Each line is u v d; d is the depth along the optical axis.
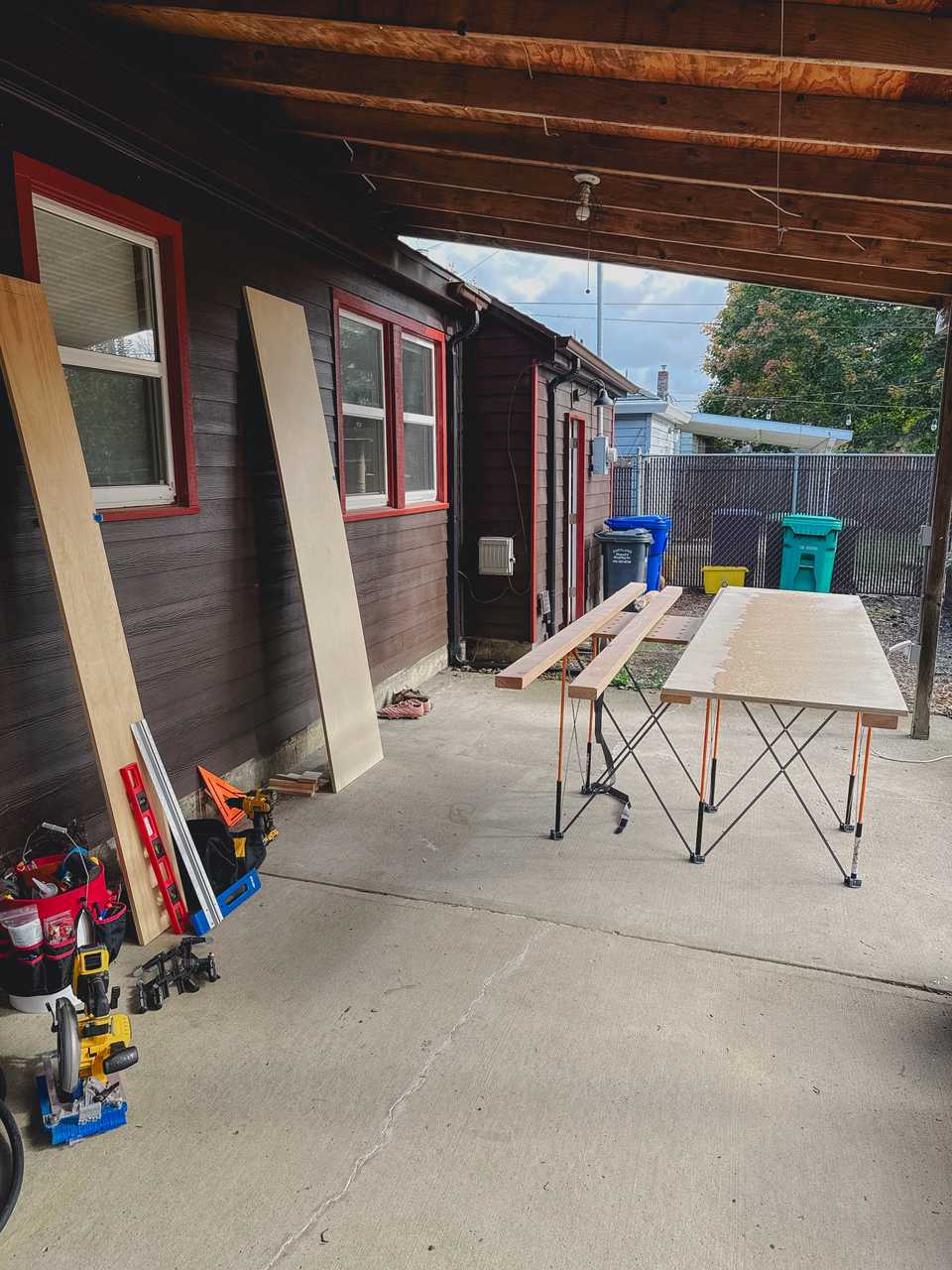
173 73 3.52
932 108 3.11
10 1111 2.21
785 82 3.09
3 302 2.73
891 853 3.81
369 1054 2.47
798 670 3.47
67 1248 1.83
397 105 3.87
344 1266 1.79
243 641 4.38
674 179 3.92
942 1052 2.48
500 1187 1.99
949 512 5.34
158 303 3.65
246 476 4.34
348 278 5.28
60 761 3.13
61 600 2.87
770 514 13.66
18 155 2.80
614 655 4.02
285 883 3.54
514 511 7.59
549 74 3.33
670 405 19.69
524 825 4.14
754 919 3.23
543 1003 2.70
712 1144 2.12
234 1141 2.14
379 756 5.08
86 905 2.72
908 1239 1.85
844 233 4.29
